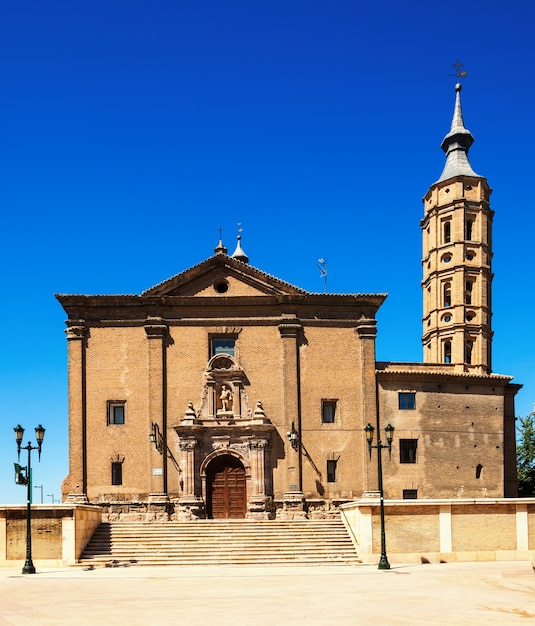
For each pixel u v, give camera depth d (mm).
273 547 41781
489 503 41062
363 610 23250
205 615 22578
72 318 52719
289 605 24516
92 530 43406
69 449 51188
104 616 22625
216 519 49688
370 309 53594
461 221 62125
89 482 50875
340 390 52469
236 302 53094
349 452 51656
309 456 51344
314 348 52875
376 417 52188
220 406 51969
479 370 60250
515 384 57125
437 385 53438
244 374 52344
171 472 51031
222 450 50812
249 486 50344
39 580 33281
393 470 51562
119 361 52344
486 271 62312
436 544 40312
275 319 53094
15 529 40125
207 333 52875
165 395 52000
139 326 52750
